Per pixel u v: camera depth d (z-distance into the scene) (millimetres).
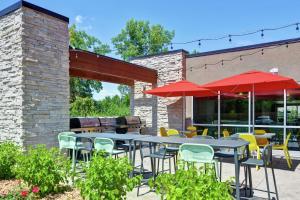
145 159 6602
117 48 27922
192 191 2145
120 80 10078
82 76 8406
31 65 5570
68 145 5016
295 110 7566
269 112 7961
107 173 2836
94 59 7363
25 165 3535
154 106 10086
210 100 9047
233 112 8594
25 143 5352
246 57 8453
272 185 4383
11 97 5598
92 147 5023
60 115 6168
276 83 5828
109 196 2799
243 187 4246
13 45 5594
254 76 5848
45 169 3516
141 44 27391
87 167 3061
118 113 18891
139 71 9070
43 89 5801
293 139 7598
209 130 9016
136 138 4527
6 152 4383
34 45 5652
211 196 2141
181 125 9430
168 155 4551
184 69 9609
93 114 17688
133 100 10641
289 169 5500
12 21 5648
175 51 9656
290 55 7695
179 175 2350
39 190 3467
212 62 9078
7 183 4102
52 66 6031
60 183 4023
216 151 4633
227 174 5105
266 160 3635
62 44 6324
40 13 5824
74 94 23141
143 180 4609
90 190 2830
